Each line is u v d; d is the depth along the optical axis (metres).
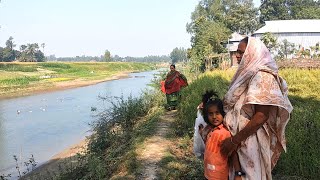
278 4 69.12
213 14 62.88
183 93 14.05
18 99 37.75
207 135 3.81
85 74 83.50
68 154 14.78
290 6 71.88
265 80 3.21
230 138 3.43
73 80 64.12
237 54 3.53
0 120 24.09
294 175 6.20
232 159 3.57
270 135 3.46
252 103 3.16
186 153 8.12
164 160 7.55
